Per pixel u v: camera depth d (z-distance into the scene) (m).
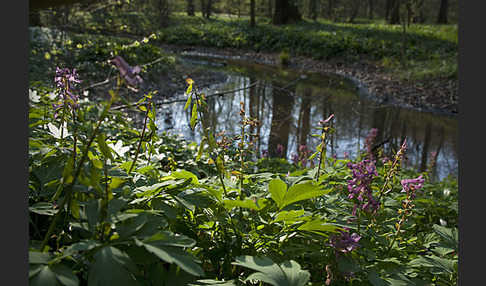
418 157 10.12
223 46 28.05
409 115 13.92
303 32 28.55
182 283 1.75
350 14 50.06
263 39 27.83
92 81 11.77
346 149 10.14
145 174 2.54
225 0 48.78
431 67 19.14
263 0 49.72
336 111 14.10
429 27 32.22
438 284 2.23
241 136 2.54
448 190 4.80
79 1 2.21
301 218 2.04
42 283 1.36
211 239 2.29
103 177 2.03
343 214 2.55
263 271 1.61
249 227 2.31
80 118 1.92
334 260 2.15
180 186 2.14
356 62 22.72
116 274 1.45
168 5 32.69
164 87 14.42
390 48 23.66
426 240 2.97
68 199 1.71
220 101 14.09
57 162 2.19
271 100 15.00
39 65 9.60
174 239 1.63
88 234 1.70
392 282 2.00
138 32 21.61
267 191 2.68
